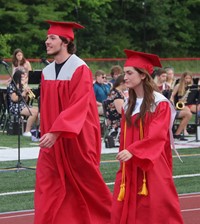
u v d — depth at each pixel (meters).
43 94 12.22
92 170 12.08
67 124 11.30
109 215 12.33
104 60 53.50
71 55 12.14
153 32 77.75
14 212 14.76
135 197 10.81
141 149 10.58
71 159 11.95
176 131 26.44
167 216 10.80
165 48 78.88
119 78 24.83
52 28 12.15
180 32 79.38
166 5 77.38
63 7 68.69
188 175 19.23
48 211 11.70
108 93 26.23
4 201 15.74
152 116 10.88
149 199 10.72
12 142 25.08
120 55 74.06
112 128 24.98
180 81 26.42
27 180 18.08
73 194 11.98
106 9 75.06
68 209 11.88
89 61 53.25
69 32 12.16
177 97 26.47
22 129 27.00
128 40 75.50
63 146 11.88
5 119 28.19
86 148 11.95
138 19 77.25
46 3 67.19
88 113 11.96
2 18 64.19
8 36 63.06
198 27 81.31
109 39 74.31
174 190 10.99
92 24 72.50
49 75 12.18
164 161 10.96
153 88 10.99
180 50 80.12
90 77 12.02
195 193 16.91
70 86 11.94
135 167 10.83
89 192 12.14
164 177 10.88
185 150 23.95
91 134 11.99
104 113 25.16
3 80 44.94
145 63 11.01
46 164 11.90
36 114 26.50
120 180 11.01
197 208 15.33
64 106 12.01
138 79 10.99
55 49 12.10
